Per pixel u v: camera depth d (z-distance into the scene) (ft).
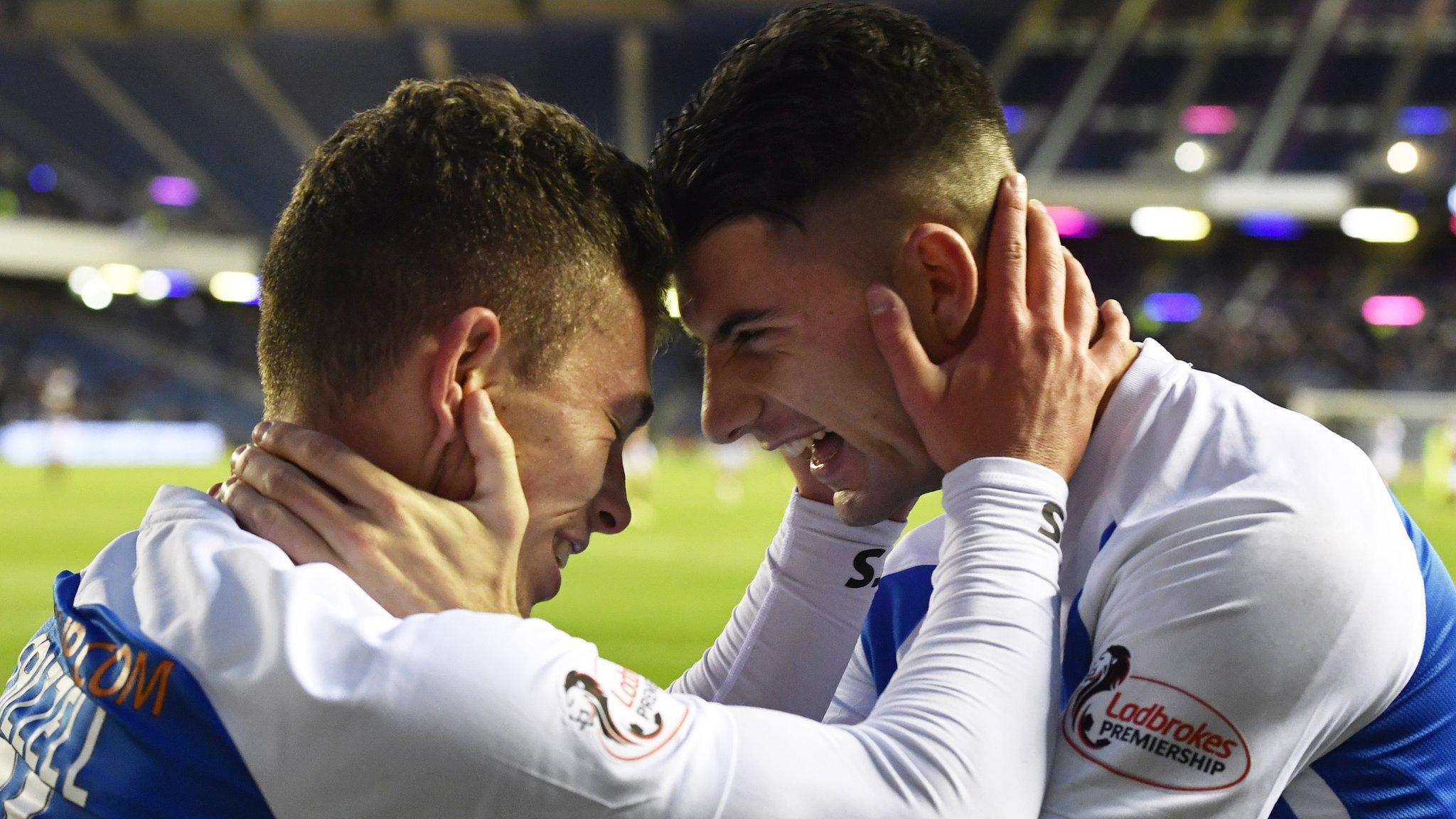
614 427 3.94
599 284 3.78
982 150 4.14
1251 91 109.50
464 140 3.61
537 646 3.15
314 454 3.59
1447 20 107.14
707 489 71.82
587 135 3.89
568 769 3.05
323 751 3.01
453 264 3.56
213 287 116.67
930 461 4.35
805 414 4.34
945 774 3.28
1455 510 56.54
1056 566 3.78
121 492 55.77
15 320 115.14
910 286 4.07
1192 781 3.48
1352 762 3.78
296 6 99.71
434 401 3.58
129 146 117.60
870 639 5.16
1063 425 3.93
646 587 26.89
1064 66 113.70
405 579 3.48
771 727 3.33
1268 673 3.47
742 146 4.01
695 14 97.45
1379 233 100.89
